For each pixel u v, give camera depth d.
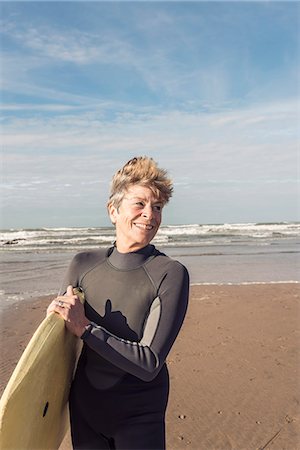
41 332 1.85
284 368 5.23
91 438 2.08
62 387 2.07
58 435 2.19
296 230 46.56
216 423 3.91
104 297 2.10
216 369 5.20
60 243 29.38
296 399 4.38
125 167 2.15
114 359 1.86
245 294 9.89
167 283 2.05
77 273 2.22
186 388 4.66
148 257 2.17
